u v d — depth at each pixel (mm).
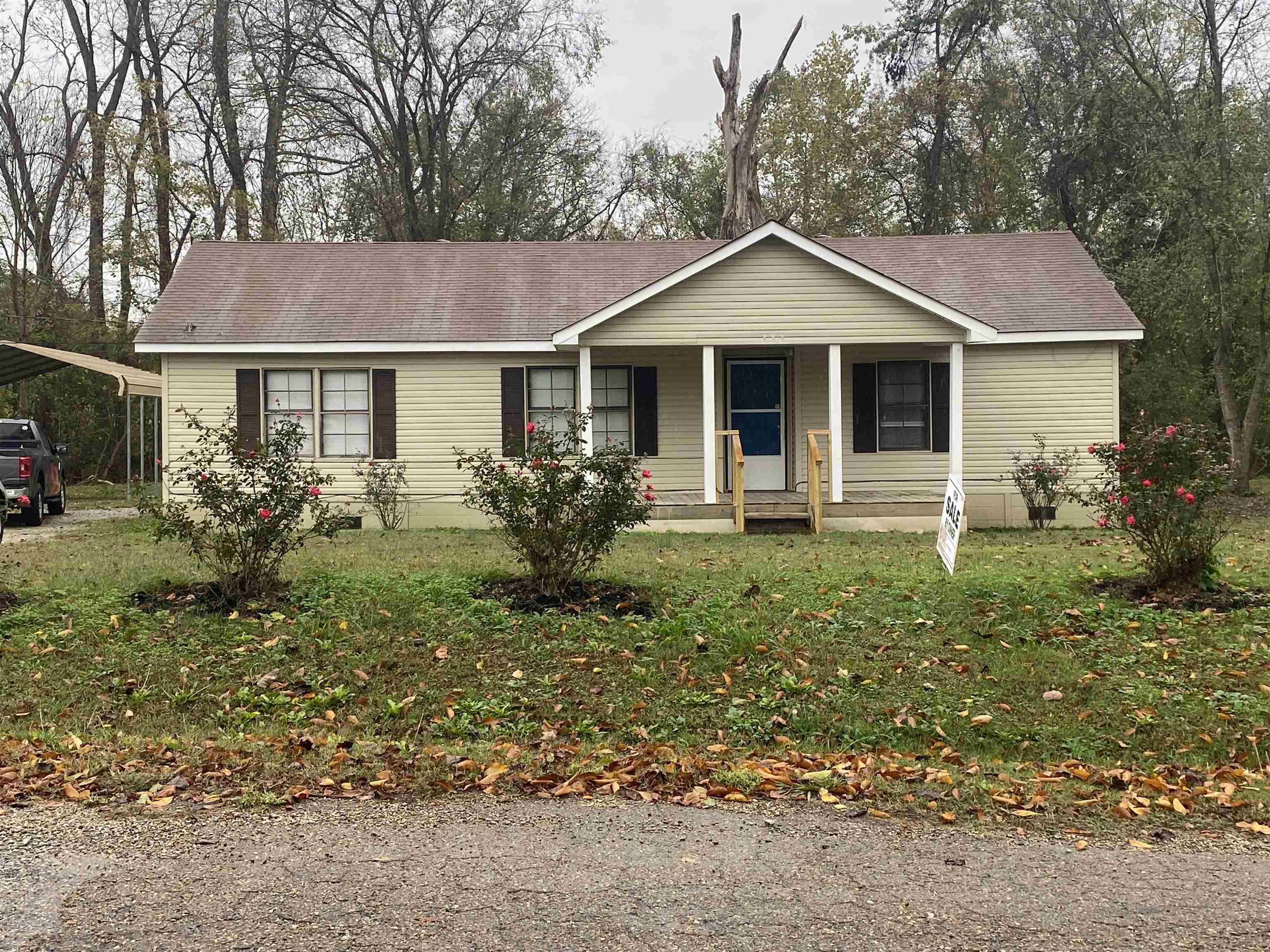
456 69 34938
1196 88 24984
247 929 3955
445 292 19000
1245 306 25344
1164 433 10234
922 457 18328
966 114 34188
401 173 34781
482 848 4793
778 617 9430
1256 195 23656
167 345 17203
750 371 18406
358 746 6594
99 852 4680
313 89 34031
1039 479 17406
